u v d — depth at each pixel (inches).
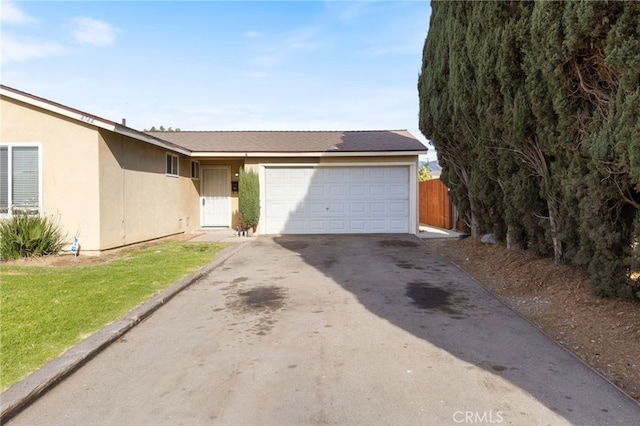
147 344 174.2
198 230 629.6
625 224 193.9
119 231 416.5
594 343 169.3
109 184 398.0
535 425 111.7
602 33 170.1
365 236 543.5
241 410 120.8
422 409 120.0
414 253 407.5
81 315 200.2
